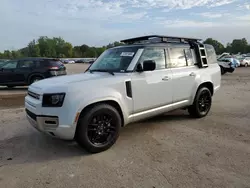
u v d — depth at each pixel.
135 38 4.68
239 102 7.10
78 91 3.16
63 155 3.39
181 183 2.60
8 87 11.95
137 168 2.96
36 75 10.66
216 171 2.85
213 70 5.45
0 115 5.76
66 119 3.08
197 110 5.06
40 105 3.16
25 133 4.38
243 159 3.16
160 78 4.14
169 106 4.43
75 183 2.64
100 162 3.14
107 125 3.50
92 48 120.75
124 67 3.90
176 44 4.69
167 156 3.29
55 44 118.81
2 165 3.10
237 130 4.37
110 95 3.42
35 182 2.67
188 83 4.73
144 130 4.44
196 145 3.67
